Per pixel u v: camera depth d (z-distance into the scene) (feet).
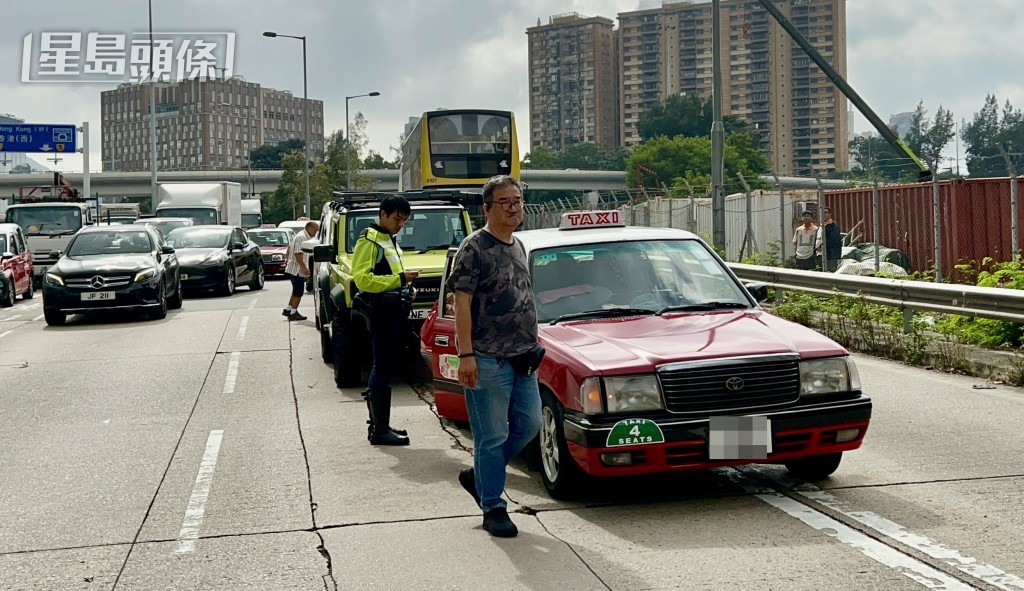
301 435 29.40
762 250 91.61
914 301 41.96
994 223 67.67
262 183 376.68
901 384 34.24
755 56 581.12
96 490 23.81
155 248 71.77
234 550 18.83
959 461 23.45
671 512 20.20
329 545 18.83
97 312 75.05
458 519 20.22
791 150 577.43
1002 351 36.01
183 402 35.81
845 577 16.07
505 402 18.72
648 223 104.99
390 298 27.37
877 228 55.31
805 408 20.12
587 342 21.38
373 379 27.66
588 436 19.60
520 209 18.61
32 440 30.12
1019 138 474.49
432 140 88.22
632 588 15.89
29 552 19.22
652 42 631.15
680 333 21.61
